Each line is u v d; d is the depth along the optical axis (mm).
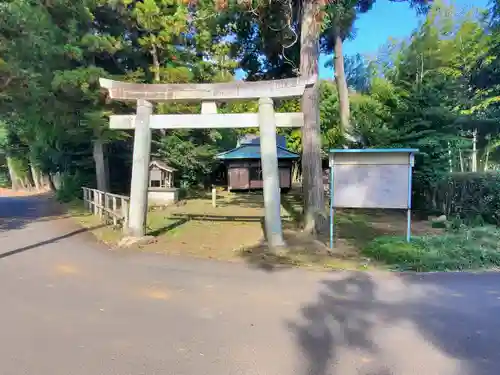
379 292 5223
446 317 4320
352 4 12695
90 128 16141
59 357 3371
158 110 16734
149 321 4176
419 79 14211
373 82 18719
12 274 6023
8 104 14500
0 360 3314
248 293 5160
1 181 41562
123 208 9719
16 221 12516
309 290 5312
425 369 3195
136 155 8898
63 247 8188
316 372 3146
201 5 14617
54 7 14062
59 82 14047
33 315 4332
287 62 13508
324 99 24109
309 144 10062
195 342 3676
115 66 18547
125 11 16938
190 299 4902
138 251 7812
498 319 4254
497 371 3162
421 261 6531
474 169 17344
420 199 13734
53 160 23188
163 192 17766
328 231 9883
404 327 4047
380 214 13383
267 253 7578
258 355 3428
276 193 8227
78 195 20906
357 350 3527
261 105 8484
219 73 18922
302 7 10695
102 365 3244
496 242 7426
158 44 17812
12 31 11875
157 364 3264
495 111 16125
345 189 7852
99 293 5113
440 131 13102
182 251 7832
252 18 12414
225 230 10406
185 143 20812
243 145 25469
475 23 19125
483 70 17781
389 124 14219
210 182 26922
